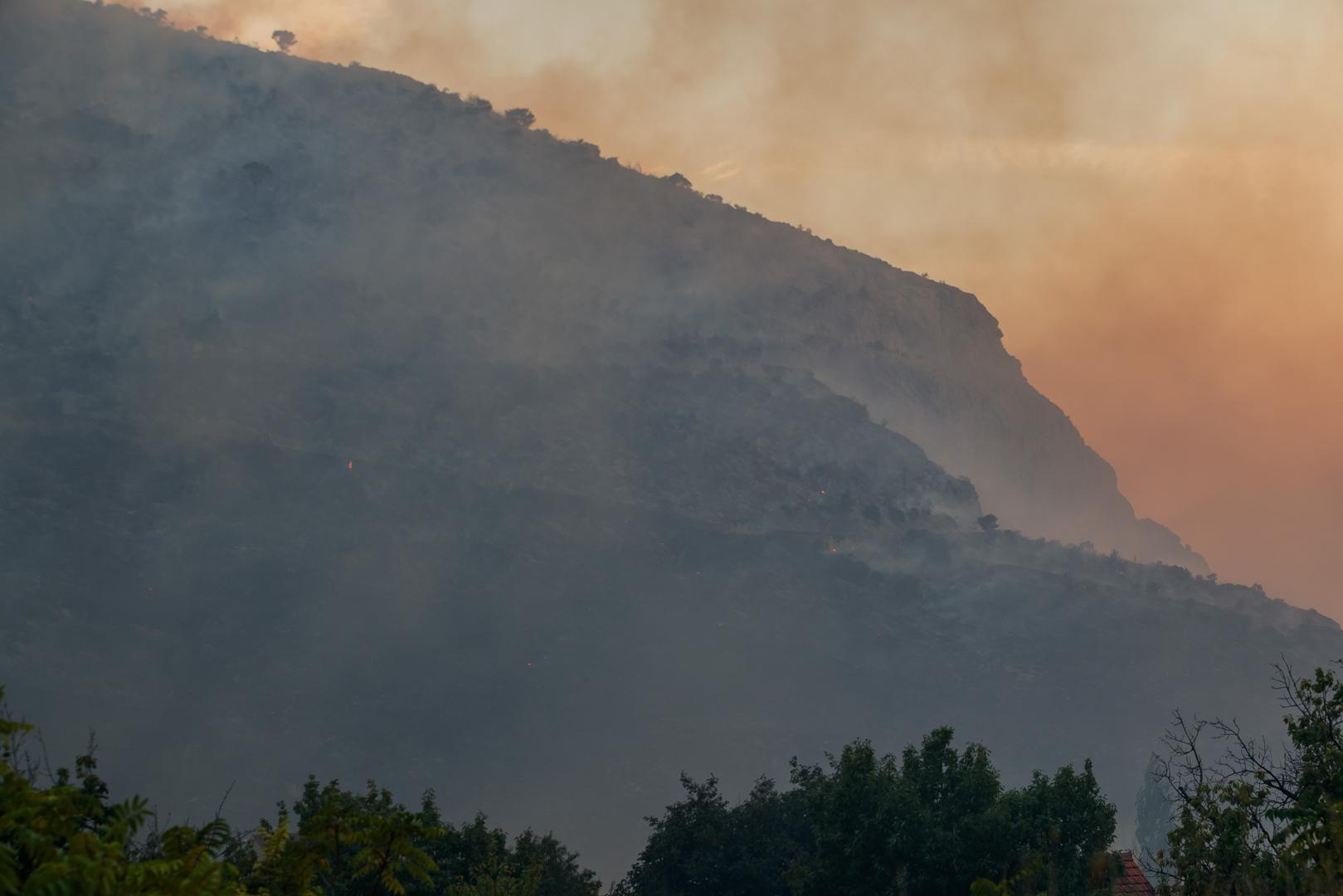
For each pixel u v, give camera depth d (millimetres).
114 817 32562
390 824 40469
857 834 128375
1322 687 73438
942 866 122875
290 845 40406
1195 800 70438
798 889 134750
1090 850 118938
